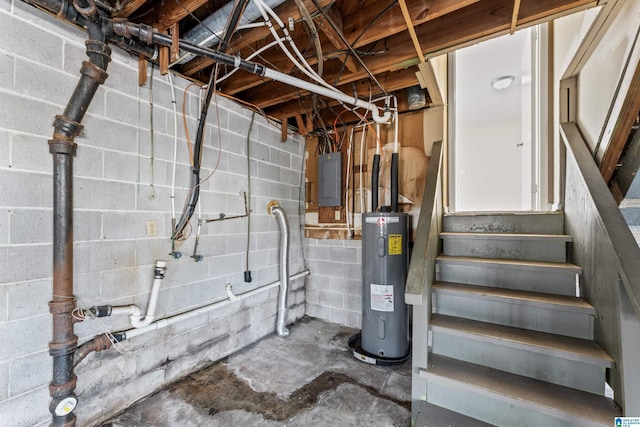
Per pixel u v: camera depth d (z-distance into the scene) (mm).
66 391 1524
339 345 2883
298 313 3605
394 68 2283
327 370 2395
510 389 1532
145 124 2021
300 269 3645
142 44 1854
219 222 2582
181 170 2266
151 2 1775
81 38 1686
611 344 1423
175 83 2227
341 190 3441
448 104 3291
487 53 3305
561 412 1349
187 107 2318
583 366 1527
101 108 1778
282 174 3375
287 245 3174
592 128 1940
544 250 2117
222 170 2617
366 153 3309
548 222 2254
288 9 1700
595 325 1613
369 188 3283
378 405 1950
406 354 2596
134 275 1945
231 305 2689
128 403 1897
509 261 2084
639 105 1443
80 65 1681
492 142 5340
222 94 2594
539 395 1477
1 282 1395
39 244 1514
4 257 1403
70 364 1549
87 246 1708
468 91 4238
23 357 1455
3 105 1397
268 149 3160
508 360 1721
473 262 2092
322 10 1592
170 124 2188
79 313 1606
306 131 3582
